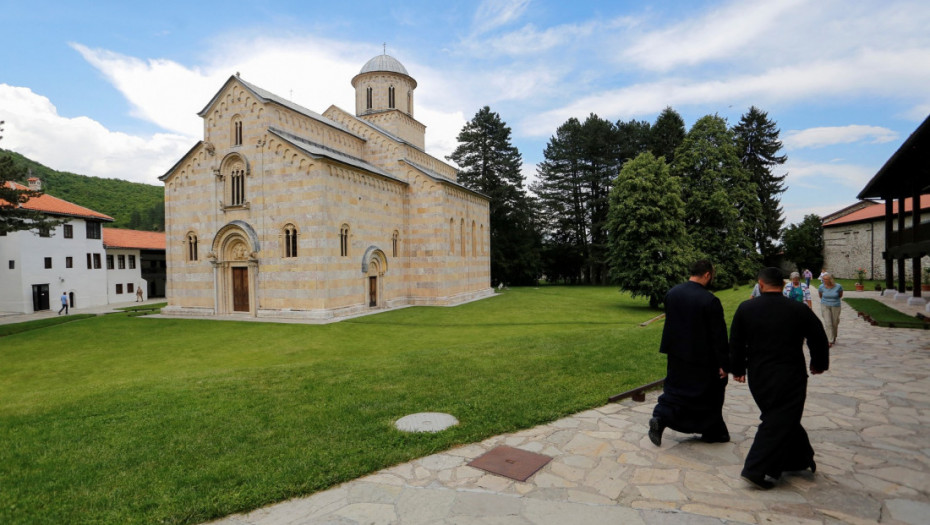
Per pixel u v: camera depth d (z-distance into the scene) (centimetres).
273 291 2875
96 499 512
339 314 2816
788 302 524
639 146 6372
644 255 3266
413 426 698
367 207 3161
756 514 446
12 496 525
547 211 6775
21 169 2802
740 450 602
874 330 1614
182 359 1811
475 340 2042
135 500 508
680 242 3422
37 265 4412
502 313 3067
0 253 4294
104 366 1733
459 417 740
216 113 3061
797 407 500
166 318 2970
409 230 3684
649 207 3266
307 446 635
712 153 4578
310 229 2753
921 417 714
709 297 600
